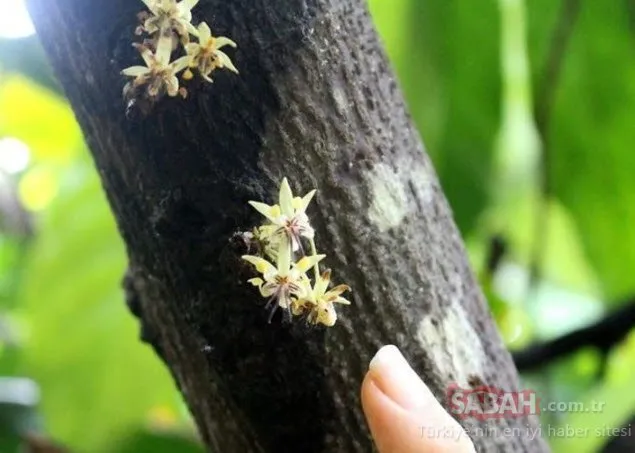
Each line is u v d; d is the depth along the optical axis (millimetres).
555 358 455
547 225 502
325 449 302
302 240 295
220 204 288
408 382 288
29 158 877
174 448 555
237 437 310
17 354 690
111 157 297
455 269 316
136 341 540
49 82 511
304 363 295
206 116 287
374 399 287
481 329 320
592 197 498
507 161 574
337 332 298
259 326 291
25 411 627
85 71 292
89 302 540
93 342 538
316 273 285
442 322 309
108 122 292
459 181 498
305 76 292
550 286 699
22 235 816
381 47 309
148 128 288
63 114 747
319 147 294
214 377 302
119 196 300
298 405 298
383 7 478
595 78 479
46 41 298
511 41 539
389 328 302
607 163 490
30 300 539
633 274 502
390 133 304
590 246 507
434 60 481
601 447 397
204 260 289
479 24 476
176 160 289
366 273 299
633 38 464
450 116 492
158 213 291
